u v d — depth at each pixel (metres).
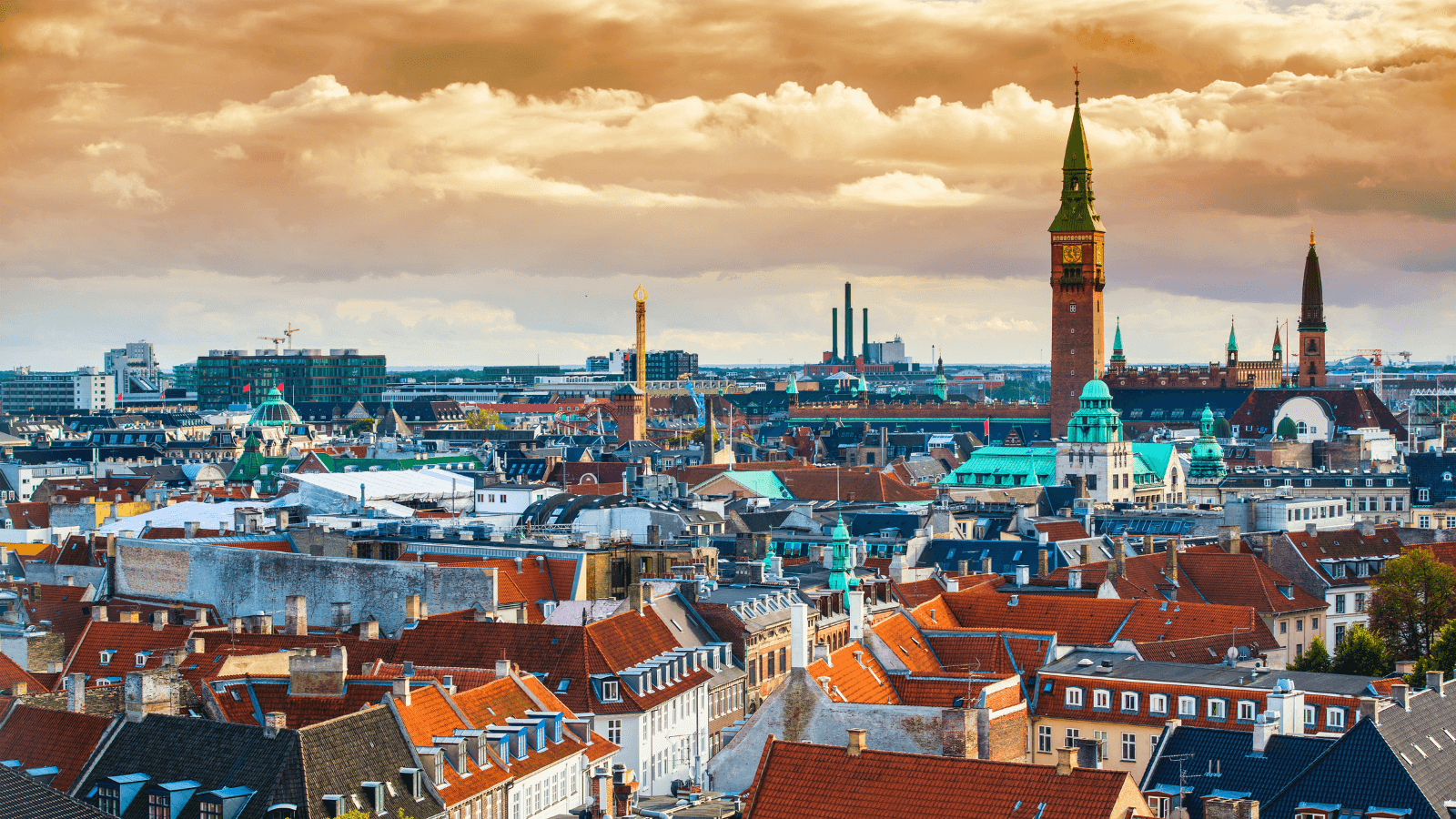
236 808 134.25
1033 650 197.25
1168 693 176.12
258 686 156.12
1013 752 164.88
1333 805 142.25
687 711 198.12
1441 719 153.25
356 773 138.88
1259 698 170.00
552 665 190.25
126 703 146.00
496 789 148.62
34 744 144.75
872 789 129.62
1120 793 123.62
